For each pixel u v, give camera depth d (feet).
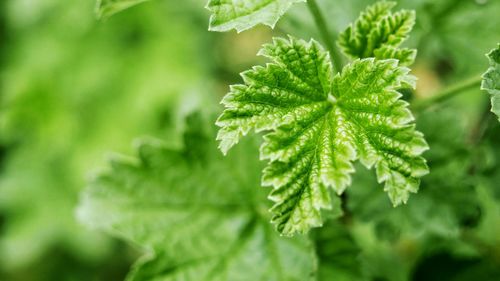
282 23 1.21
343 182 0.99
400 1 1.22
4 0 2.34
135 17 2.29
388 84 1.00
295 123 1.00
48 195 2.28
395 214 1.18
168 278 1.17
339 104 1.01
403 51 1.03
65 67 2.29
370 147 1.00
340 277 1.16
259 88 1.00
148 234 1.19
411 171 0.99
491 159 1.18
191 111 1.20
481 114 1.30
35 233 2.26
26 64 2.31
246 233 1.18
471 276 1.23
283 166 0.99
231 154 1.19
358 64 1.00
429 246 1.25
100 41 2.30
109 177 1.20
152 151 1.20
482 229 1.28
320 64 1.01
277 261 1.17
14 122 2.27
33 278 2.30
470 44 1.28
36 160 2.29
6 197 2.28
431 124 1.18
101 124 2.26
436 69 1.57
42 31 2.32
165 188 1.20
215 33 2.36
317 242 1.16
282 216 0.99
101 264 2.28
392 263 1.27
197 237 1.19
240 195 1.19
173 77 2.25
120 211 1.20
